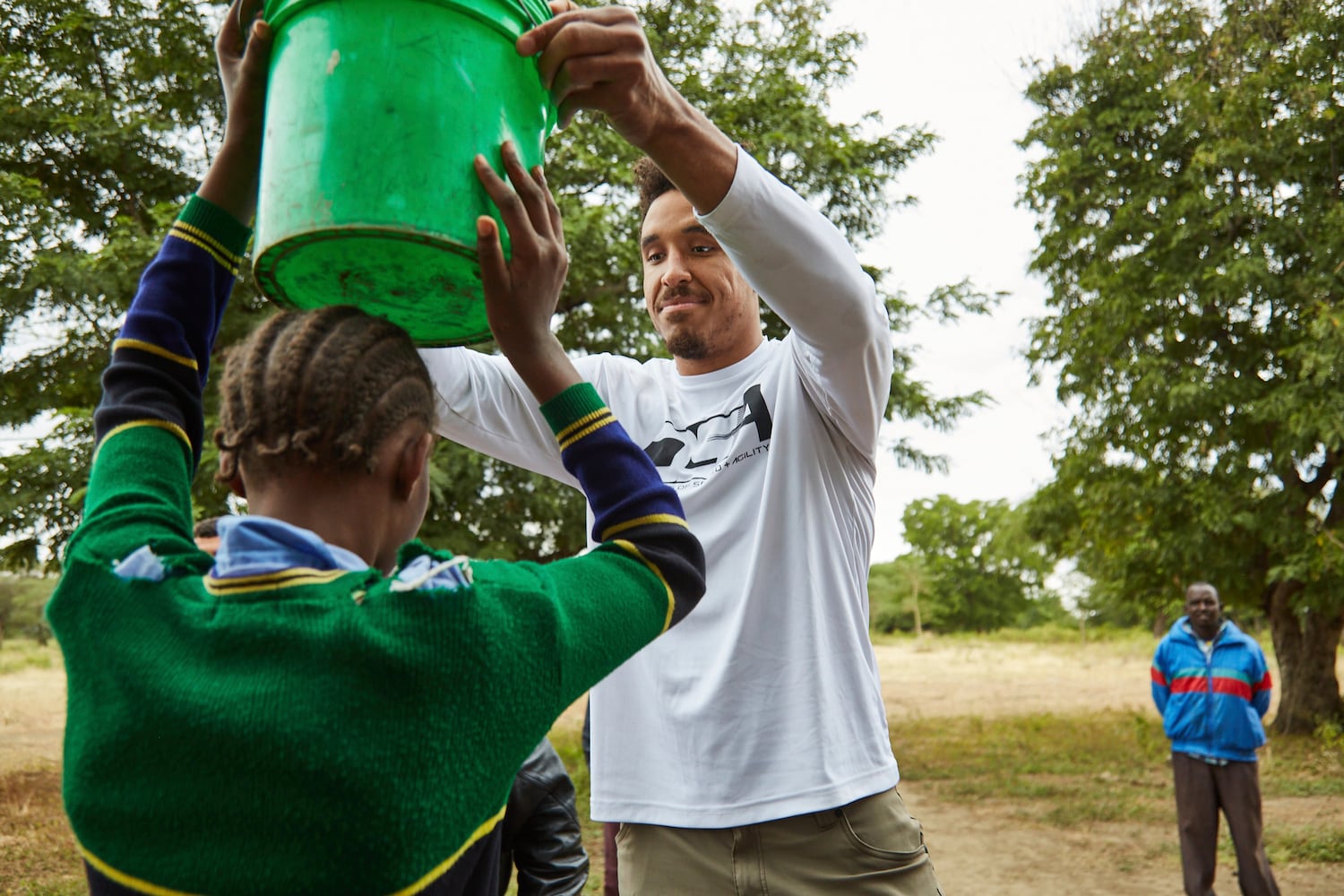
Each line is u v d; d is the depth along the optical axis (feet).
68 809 3.59
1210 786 22.75
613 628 4.09
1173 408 48.03
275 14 4.27
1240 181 50.37
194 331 4.70
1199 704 22.89
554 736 47.09
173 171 37.88
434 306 4.68
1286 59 49.93
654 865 6.92
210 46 37.09
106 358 35.40
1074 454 54.19
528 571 4.12
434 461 34.83
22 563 34.09
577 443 4.50
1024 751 46.65
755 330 7.72
